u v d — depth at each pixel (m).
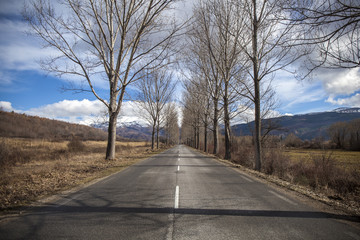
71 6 12.62
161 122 43.88
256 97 12.77
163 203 5.34
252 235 3.54
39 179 8.35
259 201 5.61
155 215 4.46
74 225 3.91
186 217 4.36
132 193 6.41
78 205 5.16
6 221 4.11
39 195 6.18
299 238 3.45
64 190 6.81
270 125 14.93
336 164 11.87
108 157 16.12
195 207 5.03
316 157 12.37
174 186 7.47
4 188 6.79
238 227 3.87
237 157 20.28
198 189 7.00
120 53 14.99
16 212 4.64
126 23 14.27
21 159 14.23
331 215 4.61
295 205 5.30
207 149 36.75
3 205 5.16
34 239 3.35
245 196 6.13
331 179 10.04
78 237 3.42
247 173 11.06
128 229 3.74
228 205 5.21
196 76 27.09
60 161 14.42
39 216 4.38
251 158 16.47
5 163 11.93
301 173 12.55
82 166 12.36
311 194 6.61
